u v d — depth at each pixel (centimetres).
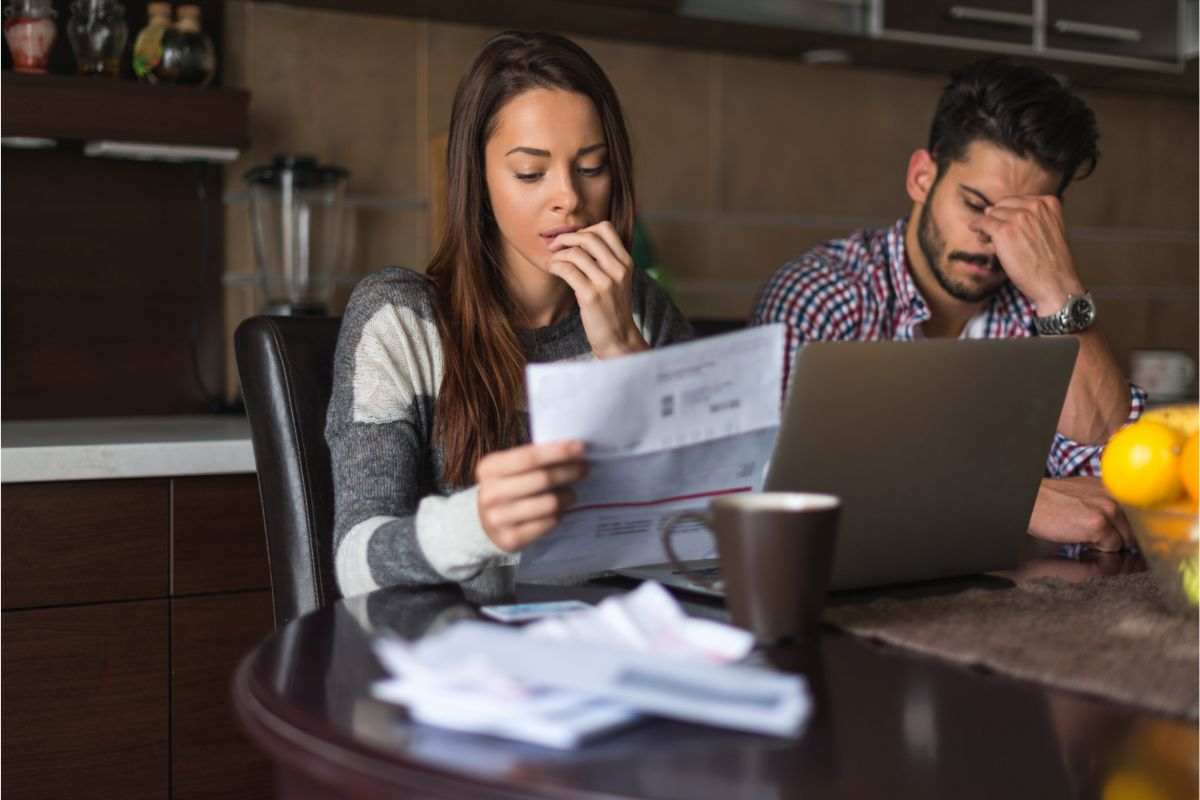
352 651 91
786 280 201
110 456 200
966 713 79
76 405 257
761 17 286
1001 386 112
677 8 277
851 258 204
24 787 197
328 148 277
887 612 103
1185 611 100
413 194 286
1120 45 321
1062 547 140
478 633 74
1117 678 84
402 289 148
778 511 91
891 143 339
